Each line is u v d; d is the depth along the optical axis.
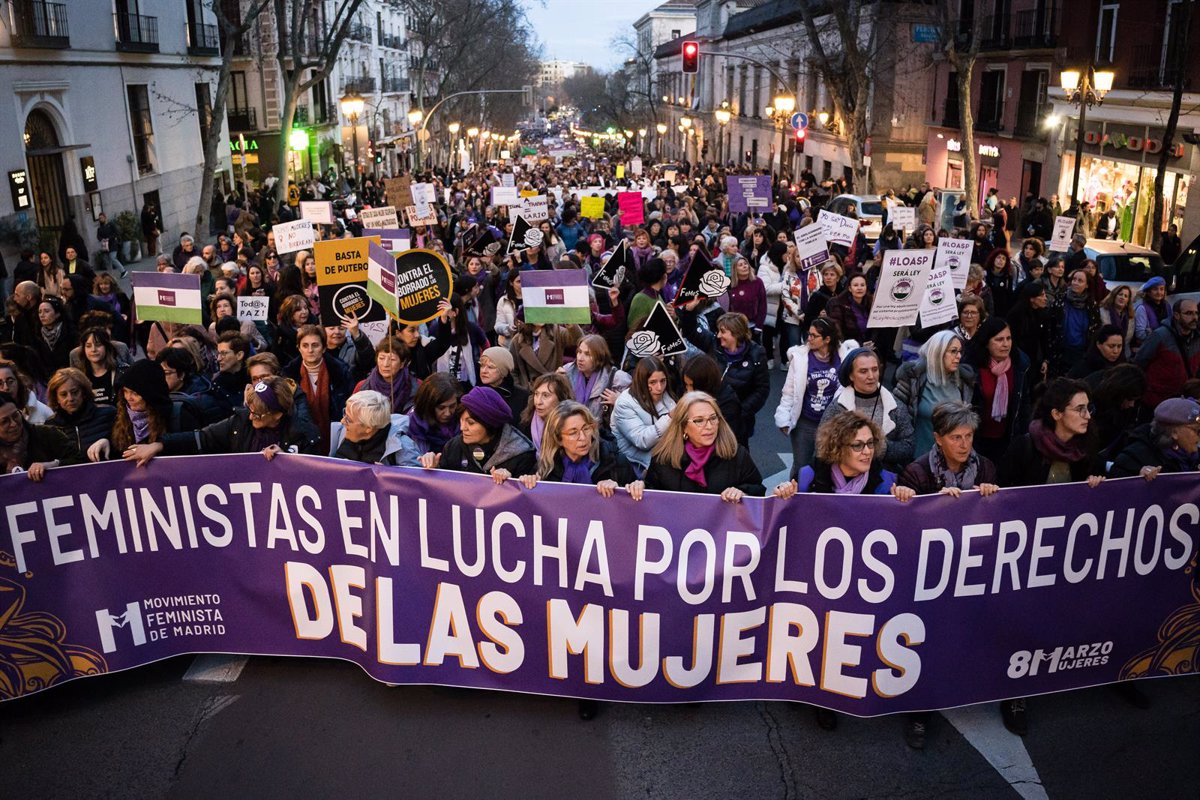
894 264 8.77
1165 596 5.28
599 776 4.93
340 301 7.86
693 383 6.58
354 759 5.07
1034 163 32.97
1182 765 4.97
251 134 45.91
